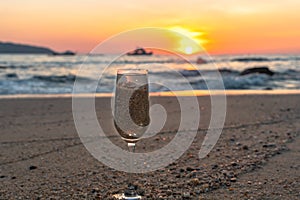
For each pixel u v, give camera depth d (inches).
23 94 117.9
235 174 33.6
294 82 161.3
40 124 63.6
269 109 78.4
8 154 43.3
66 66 299.0
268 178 32.3
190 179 32.5
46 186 31.6
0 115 73.2
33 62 387.9
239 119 66.0
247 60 434.0
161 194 28.9
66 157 41.7
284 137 49.1
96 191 30.0
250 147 44.0
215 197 28.1
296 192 28.9
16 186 31.8
